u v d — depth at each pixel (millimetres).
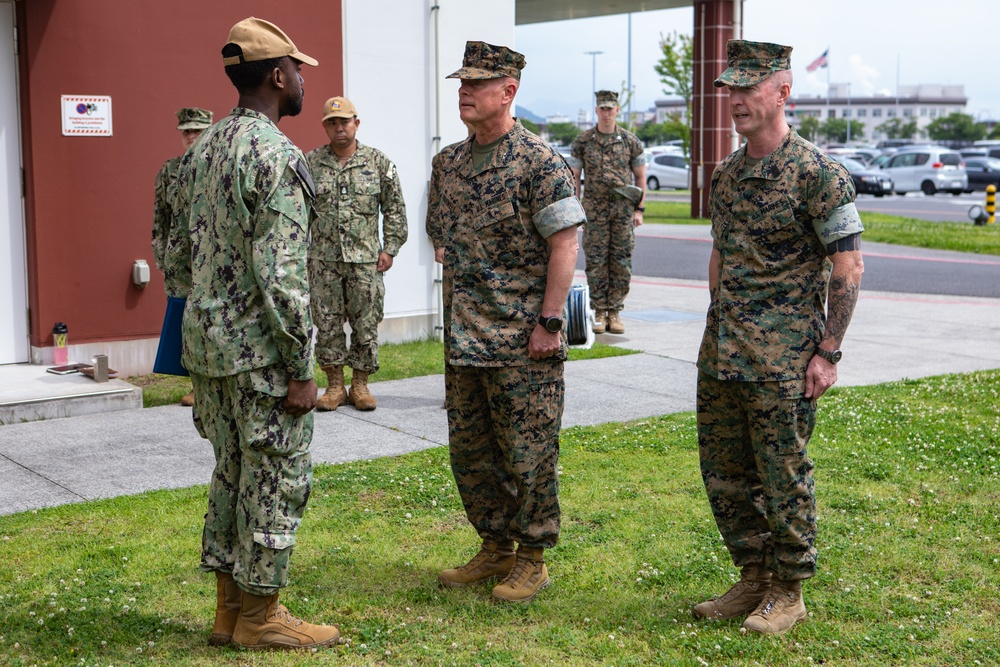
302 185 3748
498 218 4281
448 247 4449
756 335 4066
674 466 6367
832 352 4012
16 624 4148
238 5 9172
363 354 7875
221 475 3920
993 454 6605
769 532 4320
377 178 7789
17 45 8328
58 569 4715
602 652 3982
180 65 8938
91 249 8656
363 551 4992
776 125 4039
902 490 5918
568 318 8531
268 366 3758
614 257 11180
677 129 34844
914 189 41094
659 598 4508
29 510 5531
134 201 8820
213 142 3814
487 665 3854
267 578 3828
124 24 8633
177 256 3996
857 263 3965
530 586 4484
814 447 6738
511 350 4309
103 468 6340
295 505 3904
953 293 14953
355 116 7723
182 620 4227
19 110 8406
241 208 3682
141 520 5383
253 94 3867
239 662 3844
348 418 7637
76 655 3895
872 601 4418
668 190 43062
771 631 4109
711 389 4266
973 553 4965
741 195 4094
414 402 8148
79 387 7852
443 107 10445
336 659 3881
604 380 8969
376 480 6051
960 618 4281
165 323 3963
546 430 4398
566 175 4285
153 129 8859
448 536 5203
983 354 10227
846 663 3906
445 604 4406
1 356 8555
